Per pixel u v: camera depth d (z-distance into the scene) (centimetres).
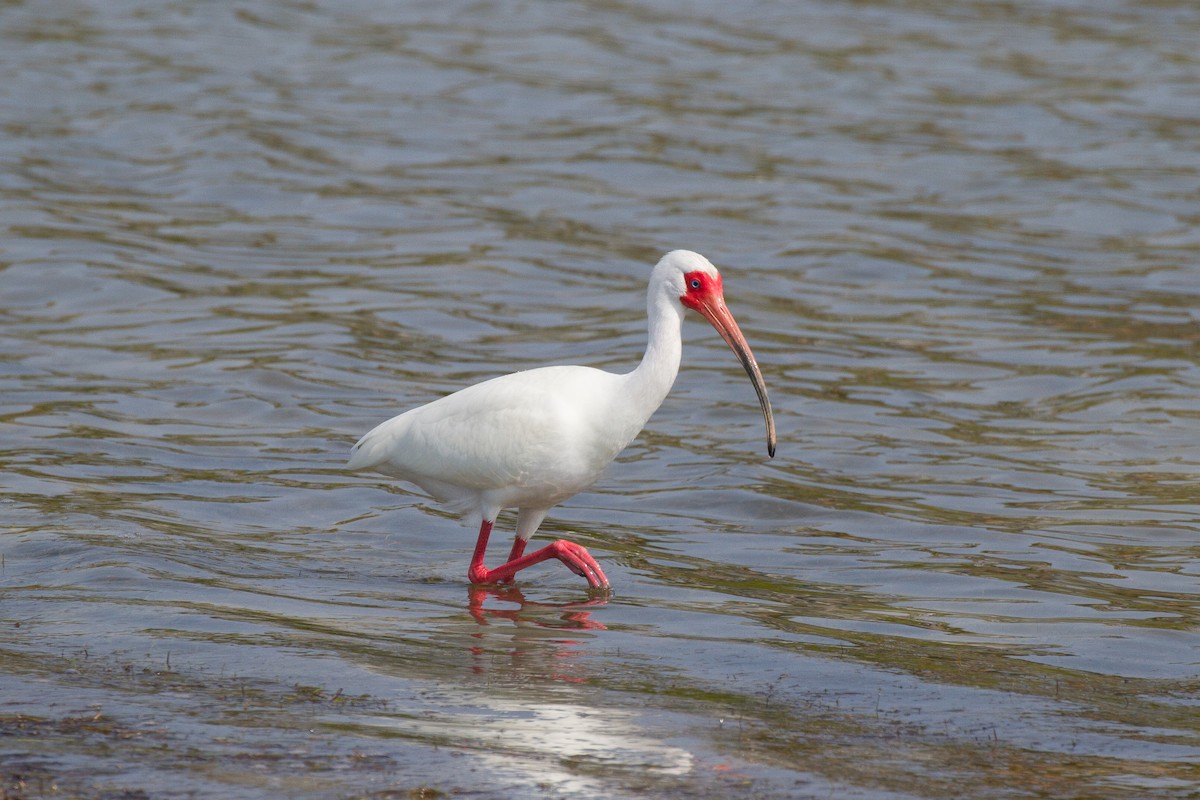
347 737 768
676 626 1006
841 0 4084
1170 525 1284
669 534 1265
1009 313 2027
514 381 1135
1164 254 2311
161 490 1328
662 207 2520
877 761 762
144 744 750
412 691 843
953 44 3688
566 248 2292
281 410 1595
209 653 895
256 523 1258
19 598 1002
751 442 1531
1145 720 836
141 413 1568
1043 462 1471
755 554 1209
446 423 1138
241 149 2738
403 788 709
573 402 1112
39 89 3067
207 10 3812
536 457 1107
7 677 843
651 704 836
